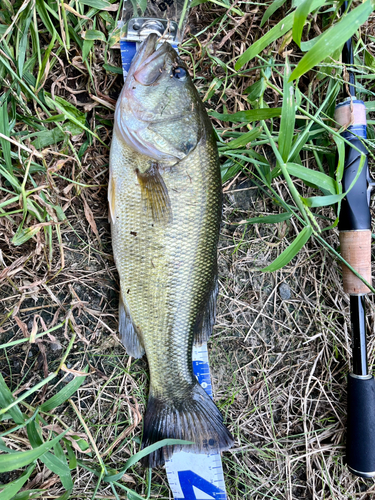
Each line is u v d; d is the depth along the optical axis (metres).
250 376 0.41
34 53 0.33
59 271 0.35
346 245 0.38
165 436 0.35
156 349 0.34
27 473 0.28
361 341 0.38
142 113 0.32
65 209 0.36
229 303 0.40
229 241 0.41
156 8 0.36
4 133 0.31
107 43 0.35
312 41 0.32
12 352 0.36
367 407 0.37
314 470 0.41
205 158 0.33
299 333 0.42
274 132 0.40
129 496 0.33
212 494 0.38
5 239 0.35
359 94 0.42
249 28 0.39
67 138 0.34
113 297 0.38
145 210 0.33
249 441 0.40
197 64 0.38
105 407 0.37
